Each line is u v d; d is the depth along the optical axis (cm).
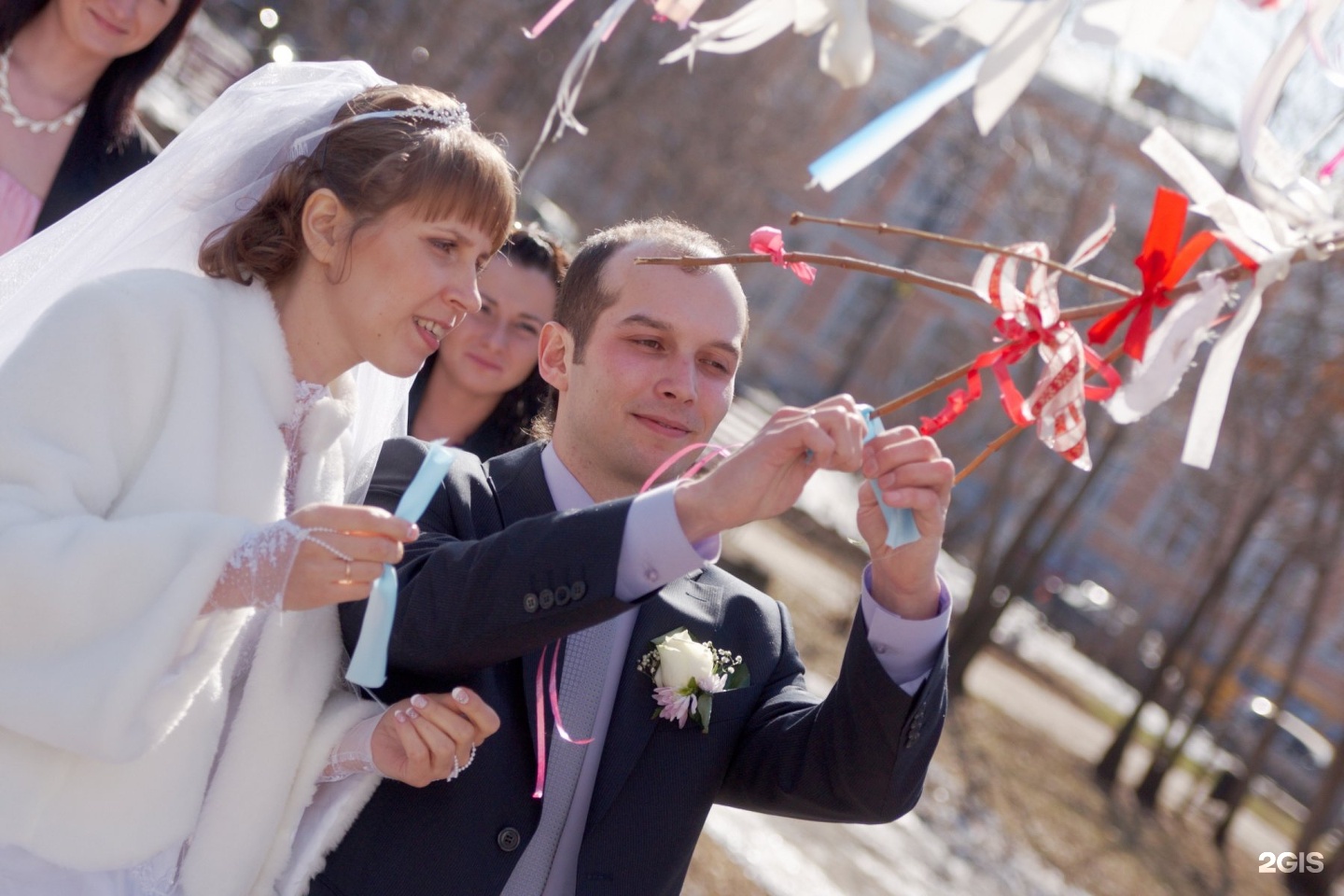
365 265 193
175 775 186
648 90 1936
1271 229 150
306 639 199
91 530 169
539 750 193
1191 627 1535
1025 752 1445
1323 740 2266
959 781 1167
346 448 217
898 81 2197
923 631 188
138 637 168
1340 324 1367
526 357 368
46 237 206
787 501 169
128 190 204
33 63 325
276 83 207
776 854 702
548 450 225
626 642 211
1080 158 1619
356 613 200
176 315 186
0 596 166
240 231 198
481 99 1830
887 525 179
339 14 1544
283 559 168
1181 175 154
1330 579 1548
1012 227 2092
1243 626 1523
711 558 172
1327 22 140
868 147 148
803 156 2202
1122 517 3189
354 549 167
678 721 207
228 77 1105
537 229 377
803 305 3522
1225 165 1232
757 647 226
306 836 196
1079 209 1445
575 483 218
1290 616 2150
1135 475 3172
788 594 1492
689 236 220
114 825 182
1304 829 1367
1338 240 147
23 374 176
